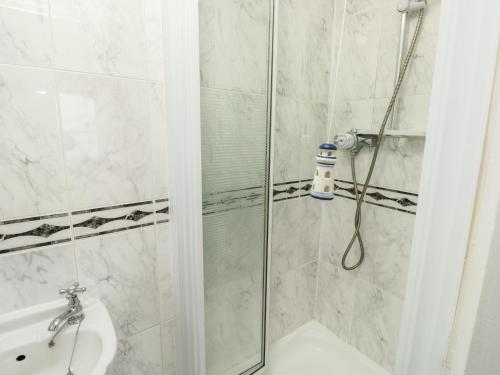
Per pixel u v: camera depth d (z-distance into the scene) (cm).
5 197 74
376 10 123
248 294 126
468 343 35
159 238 102
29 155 75
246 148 110
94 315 85
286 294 156
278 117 131
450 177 37
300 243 155
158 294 105
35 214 78
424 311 43
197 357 104
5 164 72
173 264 106
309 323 170
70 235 84
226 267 115
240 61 101
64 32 75
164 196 101
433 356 42
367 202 137
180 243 100
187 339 107
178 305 107
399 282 129
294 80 132
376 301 140
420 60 111
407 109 117
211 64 94
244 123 107
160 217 101
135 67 88
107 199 89
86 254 88
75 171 82
